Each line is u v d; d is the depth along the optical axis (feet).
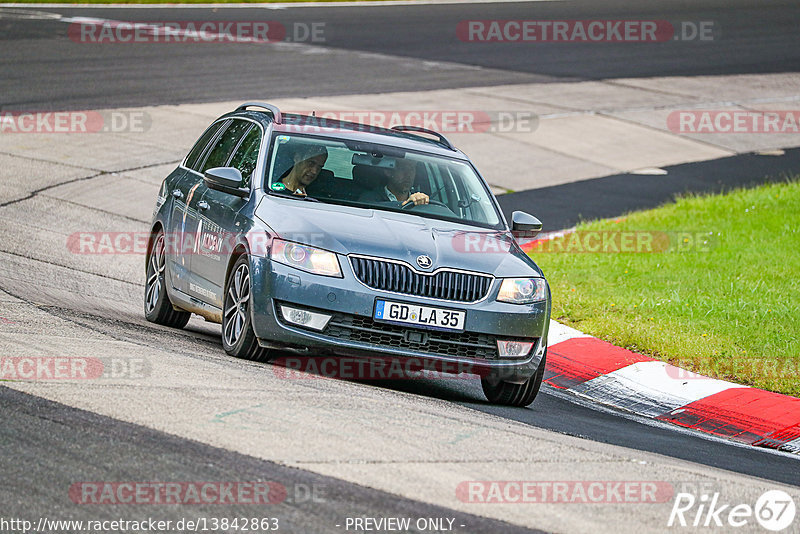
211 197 105.60
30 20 372.99
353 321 88.12
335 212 95.04
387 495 59.21
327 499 57.52
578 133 277.85
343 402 79.56
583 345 121.39
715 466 80.59
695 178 245.04
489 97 307.99
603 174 243.81
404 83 315.58
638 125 293.02
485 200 105.60
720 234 179.52
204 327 126.62
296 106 268.21
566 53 392.47
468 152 248.32
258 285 89.71
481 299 90.63
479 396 100.94
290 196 97.55
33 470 58.59
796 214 194.80
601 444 80.89
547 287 95.40
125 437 65.00
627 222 194.39
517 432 79.00
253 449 64.85
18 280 122.42
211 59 327.47
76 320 102.12
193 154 120.57
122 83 281.54
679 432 95.04
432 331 89.15
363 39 391.24
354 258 88.94
